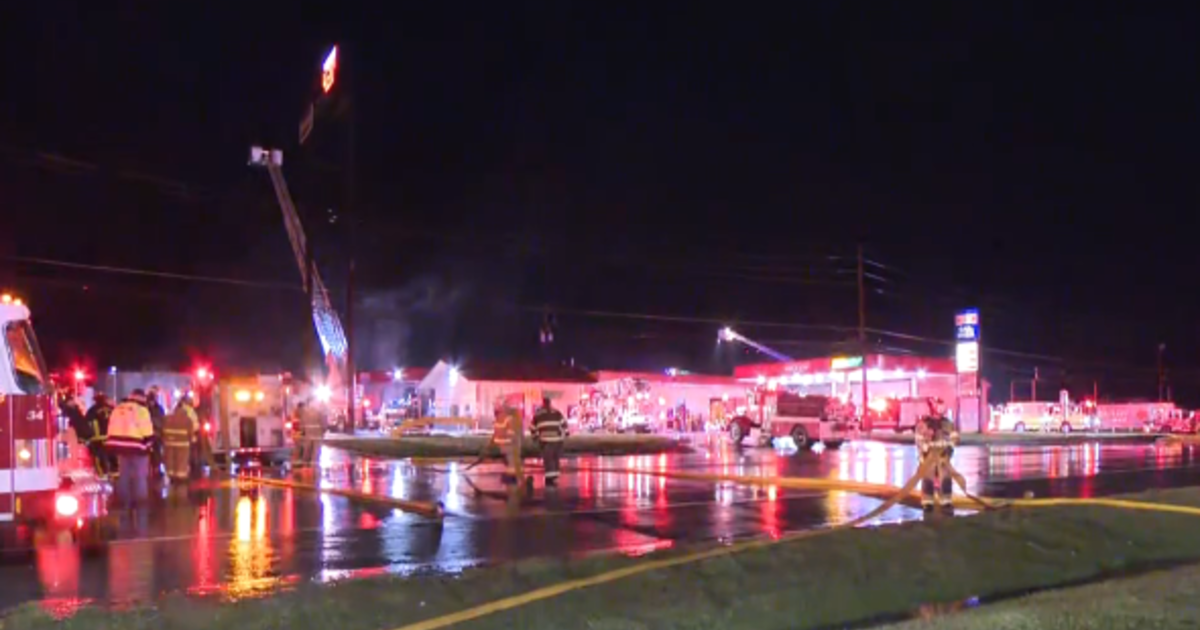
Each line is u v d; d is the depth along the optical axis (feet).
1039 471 74.43
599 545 36.96
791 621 23.79
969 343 168.04
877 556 30.86
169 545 36.45
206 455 66.23
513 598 24.99
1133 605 23.17
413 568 31.86
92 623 22.27
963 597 26.99
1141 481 65.10
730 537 38.99
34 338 32.68
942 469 45.88
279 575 30.66
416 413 180.55
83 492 33.40
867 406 153.28
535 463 82.53
